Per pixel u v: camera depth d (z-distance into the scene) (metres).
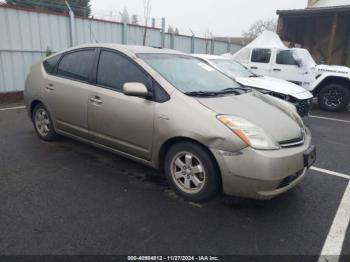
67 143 5.05
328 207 3.40
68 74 4.46
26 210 3.09
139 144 3.65
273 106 3.81
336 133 6.77
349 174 4.38
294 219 3.14
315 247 2.72
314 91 9.65
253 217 3.14
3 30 8.52
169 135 3.30
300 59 9.14
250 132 3.00
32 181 3.72
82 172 4.02
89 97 4.05
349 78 8.99
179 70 3.93
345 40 14.77
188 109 3.24
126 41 11.95
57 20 9.74
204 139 3.07
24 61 9.16
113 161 4.40
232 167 2.97
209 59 7.98
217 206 3.31
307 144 3.41
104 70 4.03
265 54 9.60
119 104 3.72
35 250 2.52
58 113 4.57
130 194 3.49
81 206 3.21
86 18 10.46
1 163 4.21
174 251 2.59
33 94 4.93
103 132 4.00
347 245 2.77
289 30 14.91
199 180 3.28
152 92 3.51
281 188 3.08
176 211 3.18
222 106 3.32
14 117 6.75
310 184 3.98
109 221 2.96
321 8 12.95
